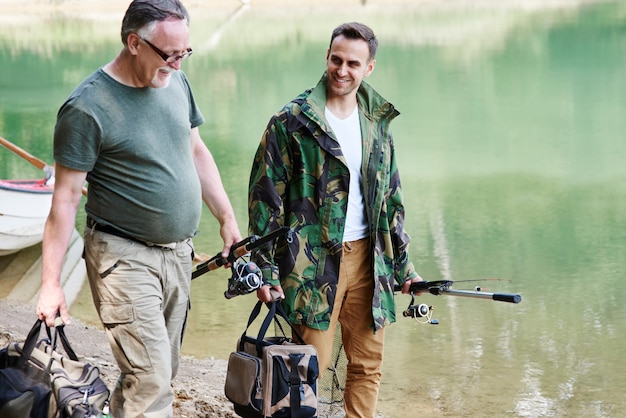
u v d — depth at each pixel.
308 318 4.21
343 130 4.24
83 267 9.80
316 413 3.79
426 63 32.81
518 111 22.92
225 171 15.89
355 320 4.43
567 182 15.22
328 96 4.24
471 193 14.48
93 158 3.69
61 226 3.68
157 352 3.79
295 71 31.83
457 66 31.88
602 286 9.76
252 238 4.11
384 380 6.99
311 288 4.21
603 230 12.10
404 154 17.78
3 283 9.44
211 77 30.55
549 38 38.88
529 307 9.00
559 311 8.86
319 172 4.19
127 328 3.76
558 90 26.27
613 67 30.58
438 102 24.62
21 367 3.49
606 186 14.84
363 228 4.32
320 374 4.29
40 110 22.97
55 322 3.60
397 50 36.69
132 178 3.74
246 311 8.59
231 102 25.14
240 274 4.00
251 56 35.94
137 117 3.71
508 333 8.18
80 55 37.28
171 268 3.92
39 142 18.53
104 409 3.36
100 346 7.17
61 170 3.68
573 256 10.96
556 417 6.43
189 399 5.67
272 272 4.13
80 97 3.64
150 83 3.68
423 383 6.96
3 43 41.25
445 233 12.08
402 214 4.49
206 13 51.34
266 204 4.20
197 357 7.36
